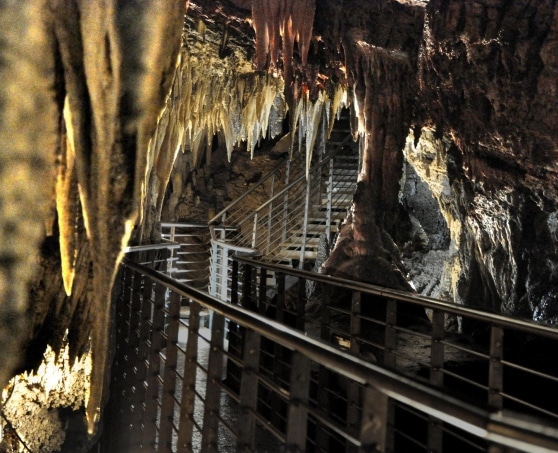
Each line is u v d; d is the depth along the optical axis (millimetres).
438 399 1188
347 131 12859
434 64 7102
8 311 2588
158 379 3055
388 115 7535
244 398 1986
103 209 2656
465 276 8984
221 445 3443
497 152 7309
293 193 12727
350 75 7383
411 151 9227
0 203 2549
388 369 1354
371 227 7730
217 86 7383
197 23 6480
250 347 1988
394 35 7059
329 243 11062
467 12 6645
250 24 6625
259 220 12305
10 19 2572
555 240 7062
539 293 7090
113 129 2654
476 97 7125
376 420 1356
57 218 2869
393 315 3154
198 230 12531
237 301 5078
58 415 3252
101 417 3650
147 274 3283
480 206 7840
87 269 3045
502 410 1144
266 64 7133
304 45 6477
